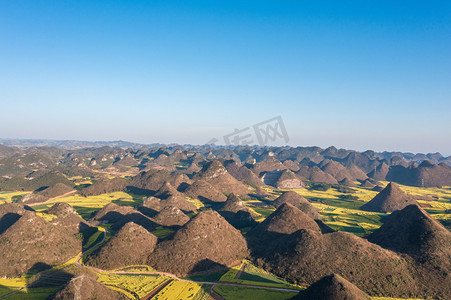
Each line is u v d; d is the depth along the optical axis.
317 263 118.62
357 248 122.50
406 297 103.00
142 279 113.50
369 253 119.81
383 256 118.31
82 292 93.25
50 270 118.19
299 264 120.25
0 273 112.94
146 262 127.69
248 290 106.38
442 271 110.12
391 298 102.44
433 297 102.31
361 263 115.88
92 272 117.94
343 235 130.62
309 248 125.44
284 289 107.81
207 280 114.19
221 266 126.12
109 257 126.69
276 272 121.25
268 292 105.12
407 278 109.31
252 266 128.38
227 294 103.12
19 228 129.62
